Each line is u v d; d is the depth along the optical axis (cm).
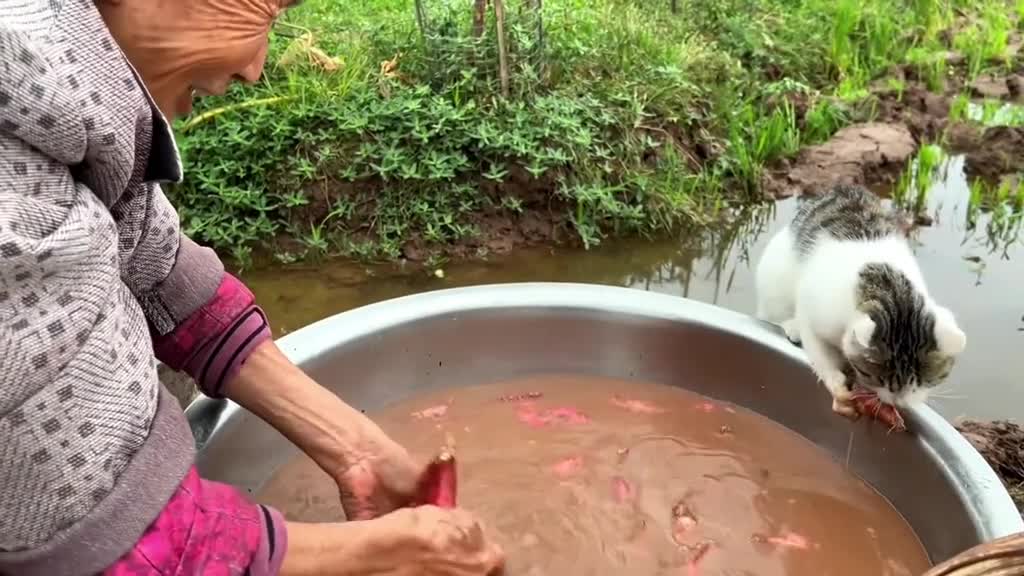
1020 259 400
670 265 406
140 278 154
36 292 100
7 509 103
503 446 215
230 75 120
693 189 444
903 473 200
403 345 230
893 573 181
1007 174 479
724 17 579
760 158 471
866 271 236
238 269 394
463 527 141
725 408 233
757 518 195
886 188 466
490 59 443
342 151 411
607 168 428
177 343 164
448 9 481
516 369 243
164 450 113
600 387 240
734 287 389
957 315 354
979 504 175
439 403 232
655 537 187
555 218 419
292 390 169
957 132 513
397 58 460
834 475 211
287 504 196
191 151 409
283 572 120
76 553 106
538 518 191
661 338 238
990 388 305
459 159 407
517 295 238
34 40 97
